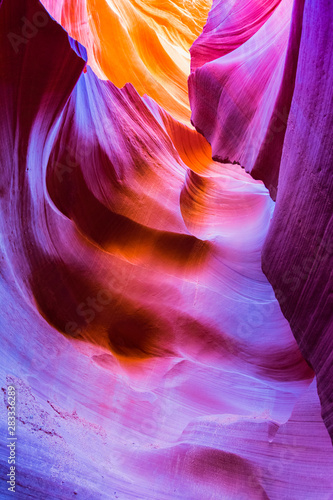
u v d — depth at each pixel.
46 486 3.43
